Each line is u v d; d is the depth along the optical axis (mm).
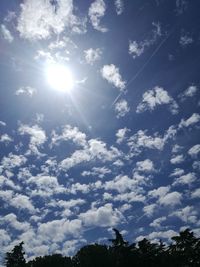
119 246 70500
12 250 78625
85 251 75500
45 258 77188
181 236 70875
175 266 68562
